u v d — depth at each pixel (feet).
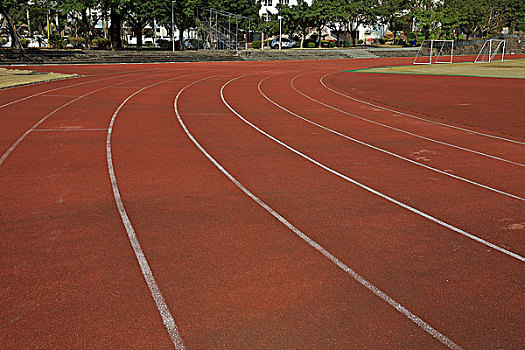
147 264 17.21
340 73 128.26
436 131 46.50
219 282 16.01
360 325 13.73
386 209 23.79
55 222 20.97
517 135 44.88
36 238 19.24
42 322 13.56
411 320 14.02
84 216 21.77
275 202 24.49
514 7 263.70
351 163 33.27
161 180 27.89
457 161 34.50
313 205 24.16
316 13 245.04
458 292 15.69
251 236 19.98
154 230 20.35
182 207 23.32
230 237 19.81
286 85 91.86
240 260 17.70
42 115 49.78
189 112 54.75
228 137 41.22
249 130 44.75
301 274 16.71
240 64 167.84
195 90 78.59
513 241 20.07
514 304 15.01
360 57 231.50
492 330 13.60
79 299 14.78
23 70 109.19
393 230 21.01
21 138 38.42
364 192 26.58
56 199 24.02
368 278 16.53
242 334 13.20
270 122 49.62
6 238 19.16
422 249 19.04
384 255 18.42
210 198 24.84
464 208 24.18
